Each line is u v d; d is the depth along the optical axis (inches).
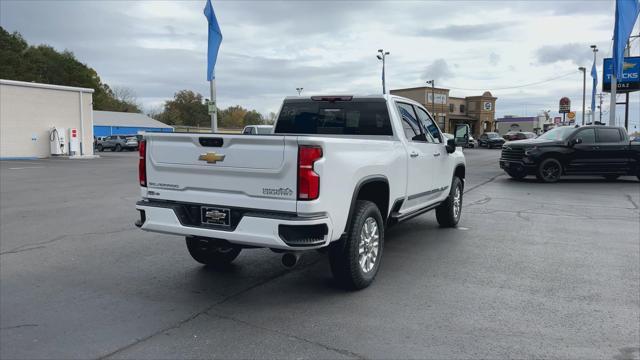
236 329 158.9
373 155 197.5
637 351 143.1
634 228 322.7
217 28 716.0
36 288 201.2
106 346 147.2
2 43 2546.8
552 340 150.3
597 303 182.2
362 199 210.7
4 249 267.0
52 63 2790.4
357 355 140.5
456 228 322.0
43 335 155.2
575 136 606.2
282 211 164.7
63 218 360.8
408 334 154.4
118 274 220.1
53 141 1246.3
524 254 254.1
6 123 1168.8
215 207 177.2
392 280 209.5
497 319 166.6
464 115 2881.4
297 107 264.7
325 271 223.1
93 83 3041.3
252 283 206.2
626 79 1096.2
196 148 179.3
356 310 174.7
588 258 246.4
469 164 967.6
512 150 628.7
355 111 247.6
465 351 142.8
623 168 604.1
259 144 166.7
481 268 227.9
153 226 189.5
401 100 252.8
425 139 270.5
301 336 153.3
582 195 491.5
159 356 140.6
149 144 192.7
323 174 163.6
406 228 322.0
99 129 2492.6
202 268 228.5
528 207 411.5
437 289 197.8
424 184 258.2
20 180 645.3
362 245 194.9
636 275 217.8
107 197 477.1
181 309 177.0
